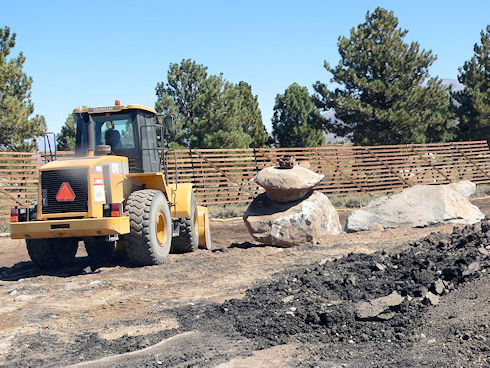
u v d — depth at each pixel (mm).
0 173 19109
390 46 29703
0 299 7988
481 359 4332
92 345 5797
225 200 22828
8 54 25719
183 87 31422
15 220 9625
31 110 25531
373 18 30812
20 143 23172
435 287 6117
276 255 10336
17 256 13188
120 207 9484
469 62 33219
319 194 12078
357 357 4871
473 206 13266
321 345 5277
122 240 10750
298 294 6930
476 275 6133
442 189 13109
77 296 8023
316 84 31016
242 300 7043
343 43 30375
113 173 10008
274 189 11500
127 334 6109
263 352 5211
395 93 29062
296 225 11281
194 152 22391
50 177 9531
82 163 9531
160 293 8000
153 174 10578
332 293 6887
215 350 5348
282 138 34438
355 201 23734
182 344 5594
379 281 7047
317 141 33344
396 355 4770
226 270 9312
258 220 11531
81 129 10797
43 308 7371
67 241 10797
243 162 23359
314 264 8867
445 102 30734
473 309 5273
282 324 5871
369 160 25875
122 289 8383
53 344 5887
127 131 10789
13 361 5359
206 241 13070
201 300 7441
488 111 30812
